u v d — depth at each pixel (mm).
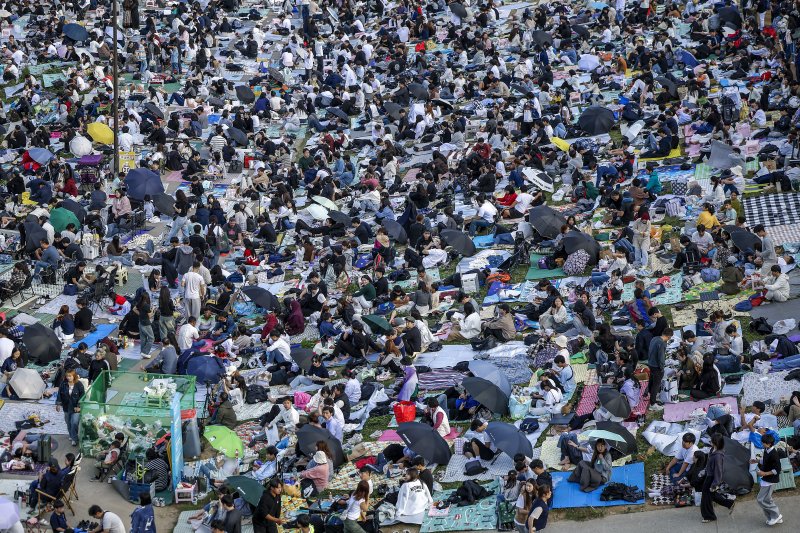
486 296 82562
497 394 65312
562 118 115000
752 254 78688
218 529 56969
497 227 92375
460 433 65562
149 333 77375
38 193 105188
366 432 67250
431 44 149625
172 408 62625
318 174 107938
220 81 135500
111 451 63344
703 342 67875
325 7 163250
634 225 84500
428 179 103312
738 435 59125
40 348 74062
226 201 106062
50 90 139250
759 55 123562
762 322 71000
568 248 83812
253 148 119812
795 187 91812
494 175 102375
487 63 136375
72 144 115188
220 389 71125
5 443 66438
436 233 93250
